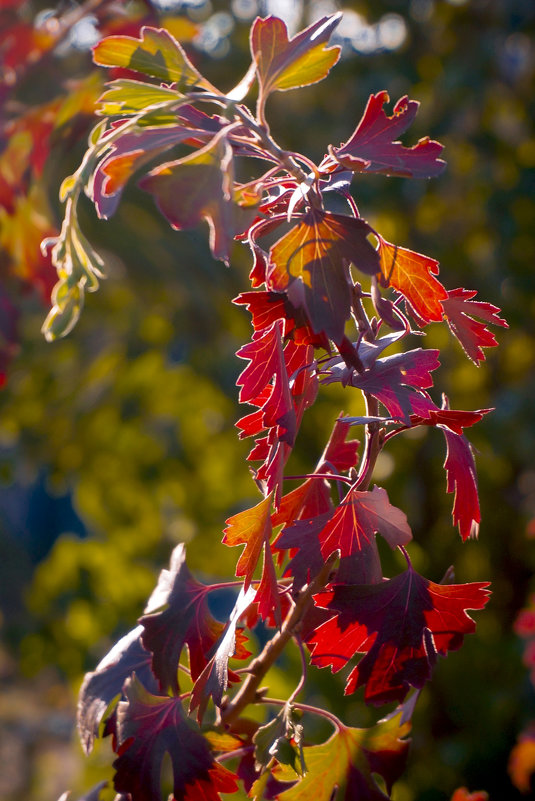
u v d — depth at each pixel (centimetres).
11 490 618
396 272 90
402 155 89
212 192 85
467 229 328
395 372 90
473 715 254
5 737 457
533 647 197
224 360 293
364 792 92
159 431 335
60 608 324
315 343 88
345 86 323
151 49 89
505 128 349
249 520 89
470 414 90
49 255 102
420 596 90
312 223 87
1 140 99
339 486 90
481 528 304
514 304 311
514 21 304
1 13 100
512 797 242
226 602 325
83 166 89
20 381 300
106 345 321
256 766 91
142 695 91
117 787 90
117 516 339
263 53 89
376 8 316
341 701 220
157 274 250
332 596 90
